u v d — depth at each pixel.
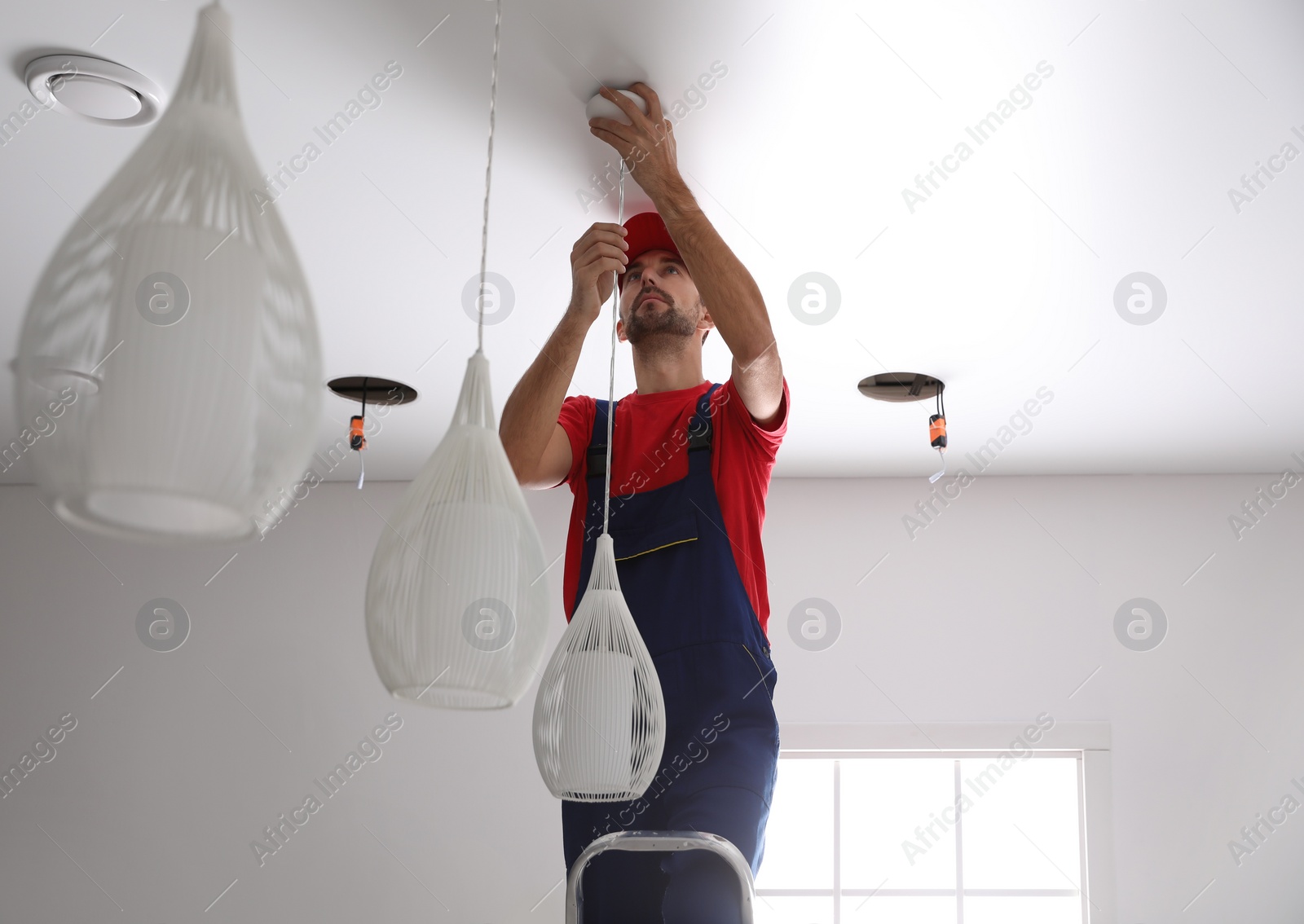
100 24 2.19
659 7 2.16
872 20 2.19
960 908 4.18
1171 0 2.13
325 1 2.16
